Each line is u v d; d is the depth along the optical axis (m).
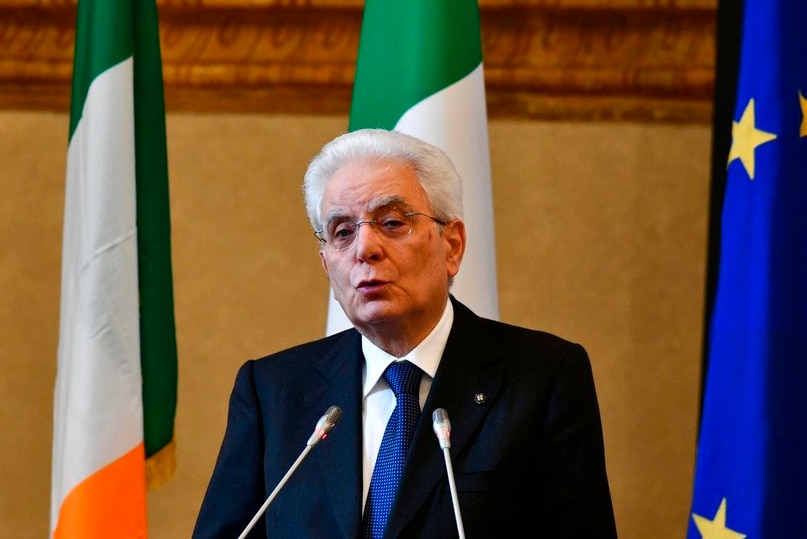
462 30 11.05
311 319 15.16
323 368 7.52
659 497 14.64
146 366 11.39
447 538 6.64
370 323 7.12
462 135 10.82
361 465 7.03
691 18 14.95
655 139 15.09
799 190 10.02
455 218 7.45
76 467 10.80
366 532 6.83
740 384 9.85
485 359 7.27
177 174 15.33
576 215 15.09
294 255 15.25
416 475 6.79
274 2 15.21
